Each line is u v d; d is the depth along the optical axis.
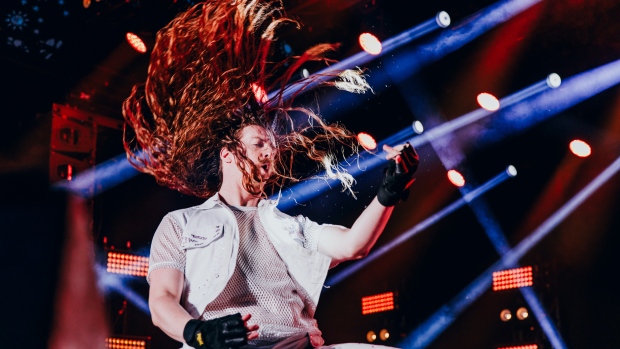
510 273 8.44
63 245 6.88
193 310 2.19
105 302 7.02
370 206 2.23
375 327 9.63
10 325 6.51
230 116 2.63
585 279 8.04
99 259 7.10
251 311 2.19
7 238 6.66
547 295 8.20
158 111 2.92
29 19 6.82
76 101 7.20
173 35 2.96
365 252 2.30
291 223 2.36
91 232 7.06
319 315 10.05
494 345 8.52
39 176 6.89
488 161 8.29
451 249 9.14
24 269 6.67
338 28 7.35
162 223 2.33
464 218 8.99
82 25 6.88
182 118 2.74
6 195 6.74
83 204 7.07
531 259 8.37
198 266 2.23
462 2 7.07
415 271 9.47
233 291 2.22
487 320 8.68
